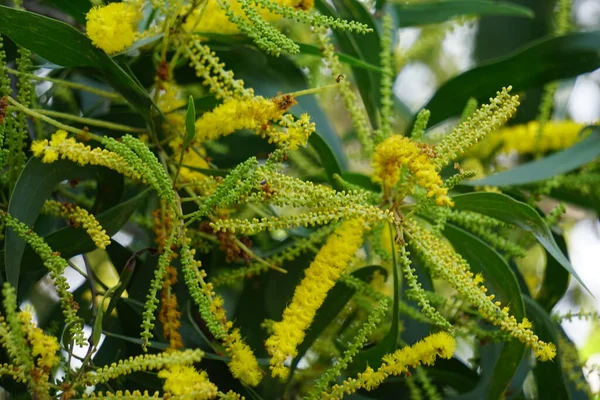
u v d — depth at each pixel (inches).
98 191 38.1
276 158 35.5
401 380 39.9
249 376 36.0
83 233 36.8
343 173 39.1
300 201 35.5
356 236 36.0
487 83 41.0
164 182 35.5
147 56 39.0
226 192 35.4
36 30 36.5
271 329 38.9
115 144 35.2
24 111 36.2
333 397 36.1
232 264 39.9
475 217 38.1
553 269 42.1
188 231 38.3
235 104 36.7
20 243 36.0
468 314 39.8
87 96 40.7
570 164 40.4
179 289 38.8
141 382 37.6
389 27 40.3
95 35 36.3
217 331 35.5
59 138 35.3
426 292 39.4
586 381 40.4
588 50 40.7
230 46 39.7
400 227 36.0
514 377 39.8
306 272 36.0
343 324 40.1
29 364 34.5
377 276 38.7
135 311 38.6
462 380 40.3
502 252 41.5
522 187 42.1
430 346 35.8
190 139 36.1
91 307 40.2
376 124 40.9
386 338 36.7
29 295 40.6
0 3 40.3
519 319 37.4
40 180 36.6
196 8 37.9
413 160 35.9
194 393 34.2
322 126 41.2
